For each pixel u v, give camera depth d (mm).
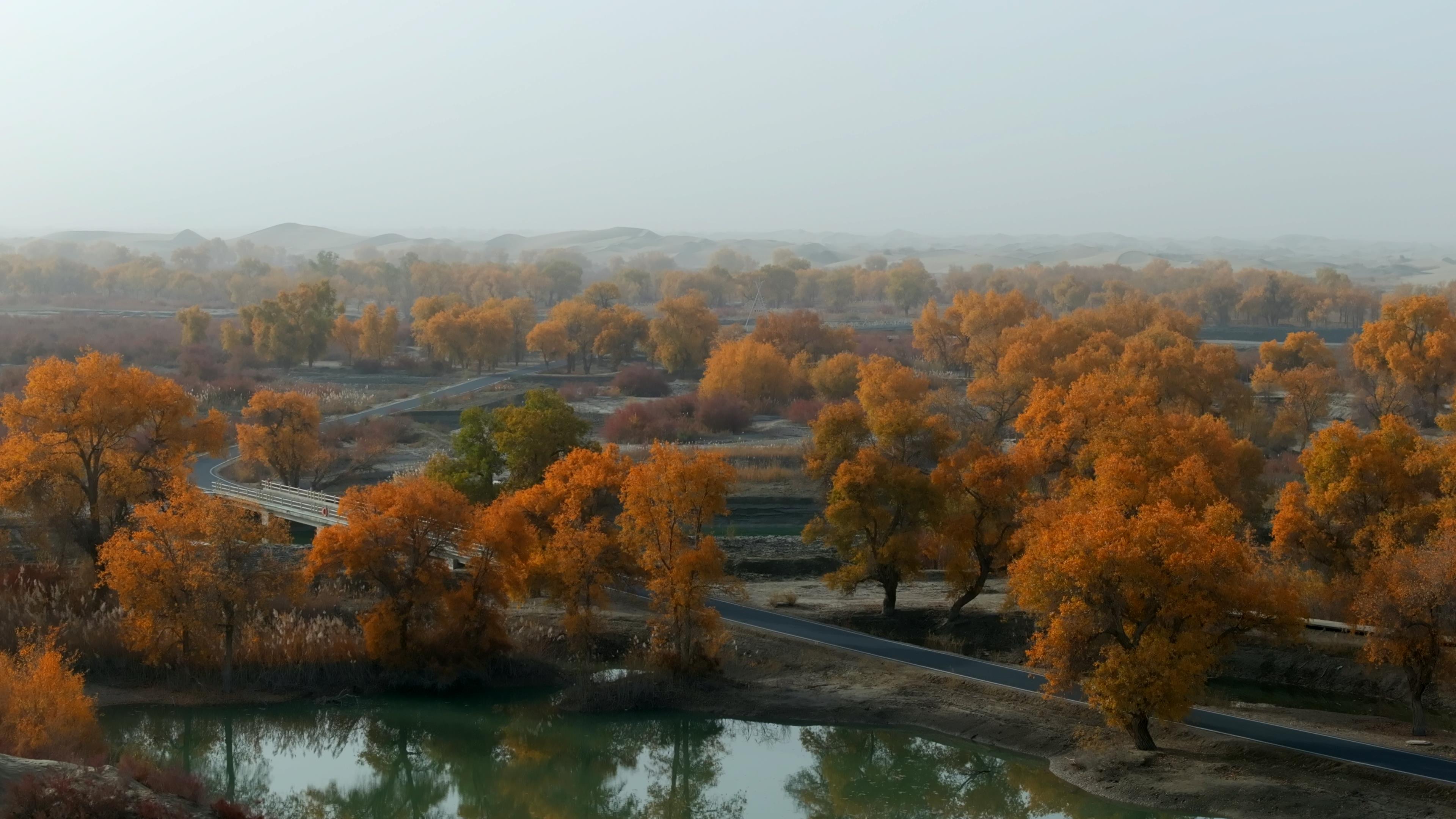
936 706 64875
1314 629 73312
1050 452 88875
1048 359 161625
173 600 64875
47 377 80250
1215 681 70750
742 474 125312
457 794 59094
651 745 63812
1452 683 56688
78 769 44406
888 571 79312
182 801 45969
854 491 78062
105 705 64438
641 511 68688
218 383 181750
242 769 59969
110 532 82688
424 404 171250
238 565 66500
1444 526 63156
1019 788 57188
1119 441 84812
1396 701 65750
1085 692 58062
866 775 59656
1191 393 132625
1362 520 72250
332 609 76688
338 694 67562
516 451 91250
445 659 69125
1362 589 62125
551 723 65688
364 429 145500
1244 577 55688
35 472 78375
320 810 55938
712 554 68188
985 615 78812
